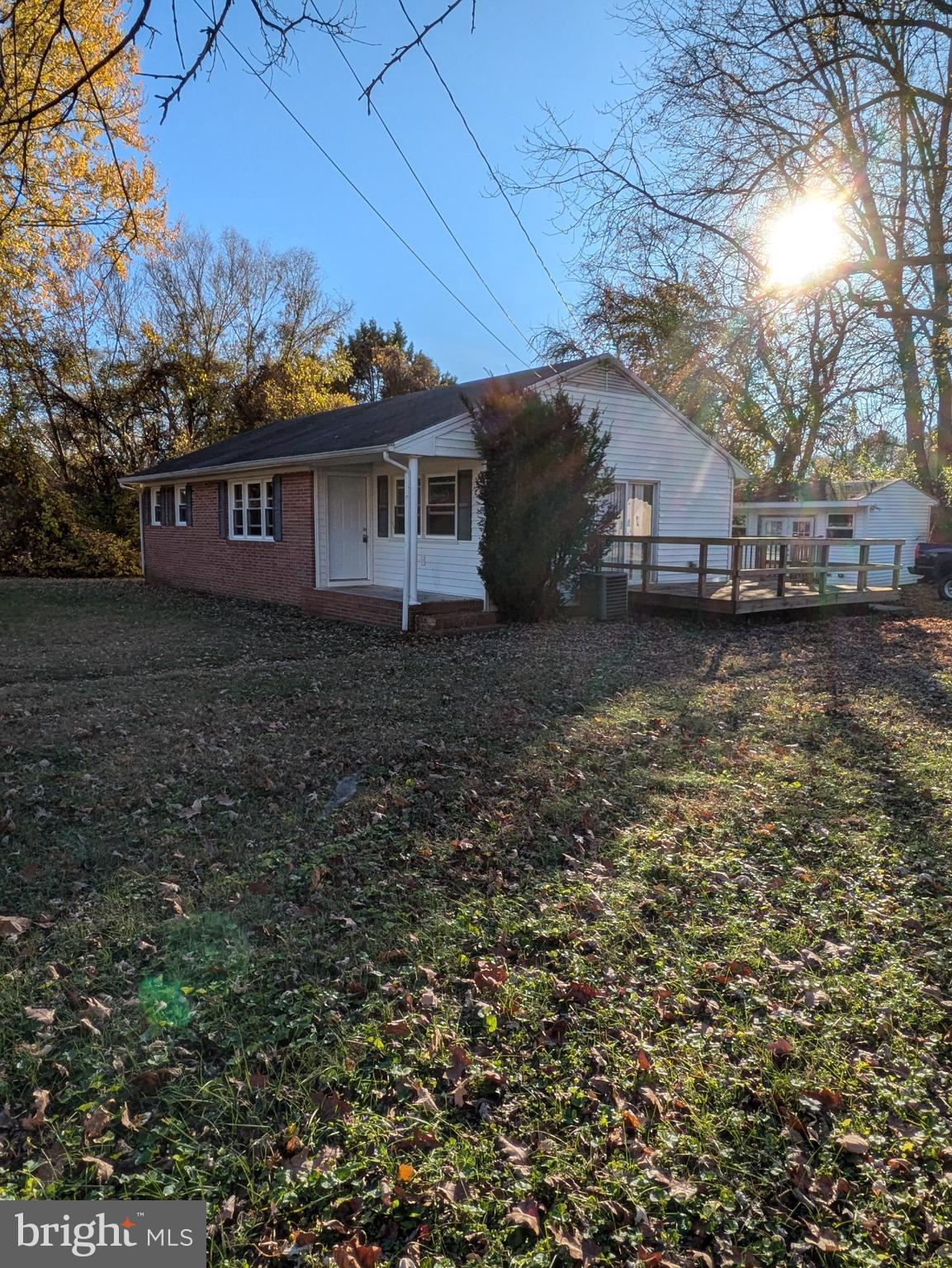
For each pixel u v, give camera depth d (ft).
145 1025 8.87
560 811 14.99
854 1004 9.26
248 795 15.79
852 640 36.65
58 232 45.44
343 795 15.76
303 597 46.11
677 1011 9.15
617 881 12.35
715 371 44.75
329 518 45.80
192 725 20.53
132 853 13.20
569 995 9.46
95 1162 7.00
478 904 11.58
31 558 72.43
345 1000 9.36
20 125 10.68
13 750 18.15
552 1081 8.06
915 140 40.65
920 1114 7.56
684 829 14.37
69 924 10.96
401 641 35.19
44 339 75.20
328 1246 6.27
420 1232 6.38
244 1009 9.21
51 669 28.53
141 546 67.21
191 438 88.02
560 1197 6.68
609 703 23.41
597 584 41.34
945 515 75.25
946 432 71.10
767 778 17.04
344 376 106.63
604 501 44.16
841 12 28.27
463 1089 7.93
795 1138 7.34
